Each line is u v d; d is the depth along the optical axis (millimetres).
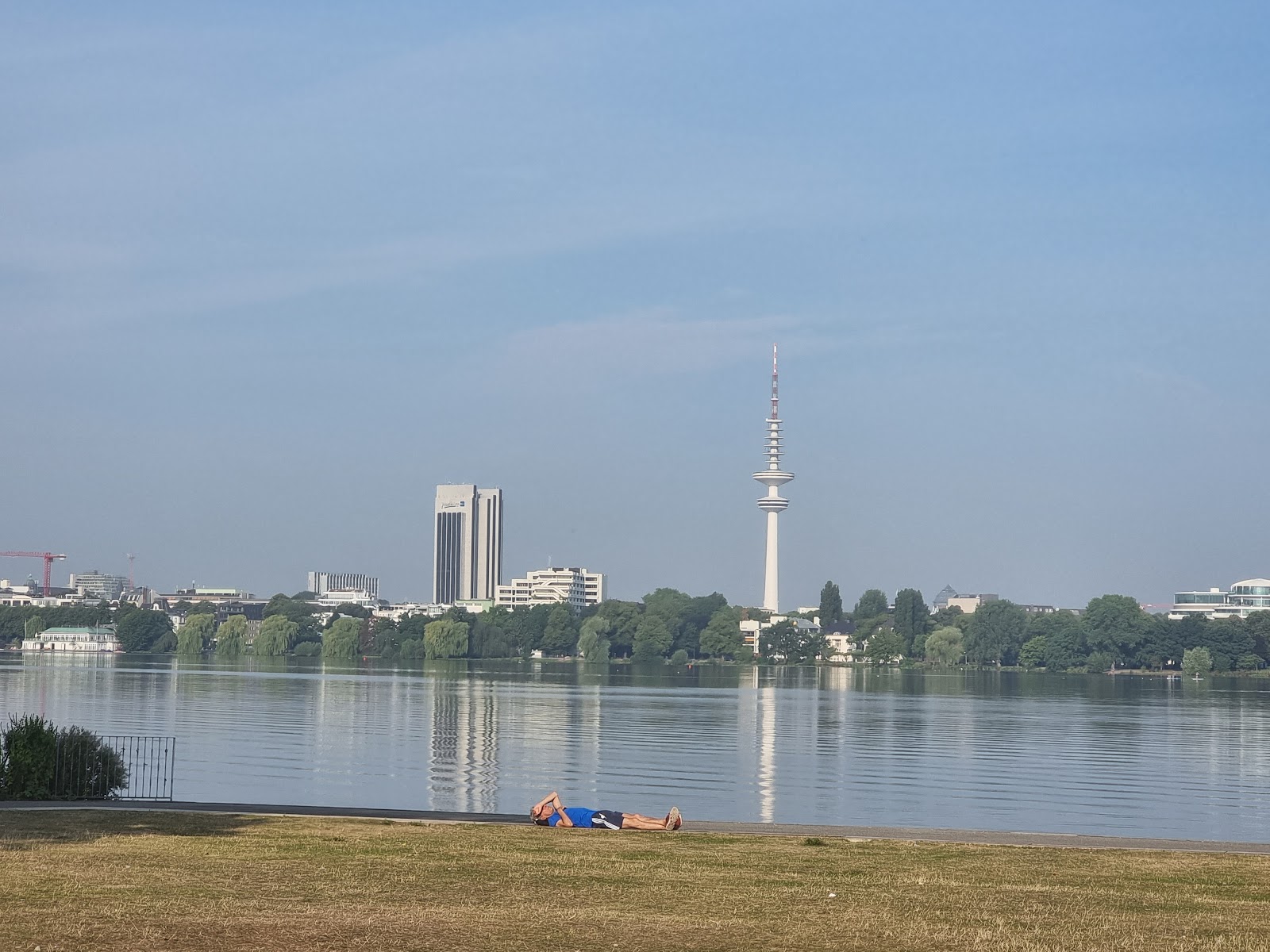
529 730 142875
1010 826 78312
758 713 181250
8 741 47719
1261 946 25812
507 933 25969
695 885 31641
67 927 25562
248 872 31922
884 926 27156
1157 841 40875
